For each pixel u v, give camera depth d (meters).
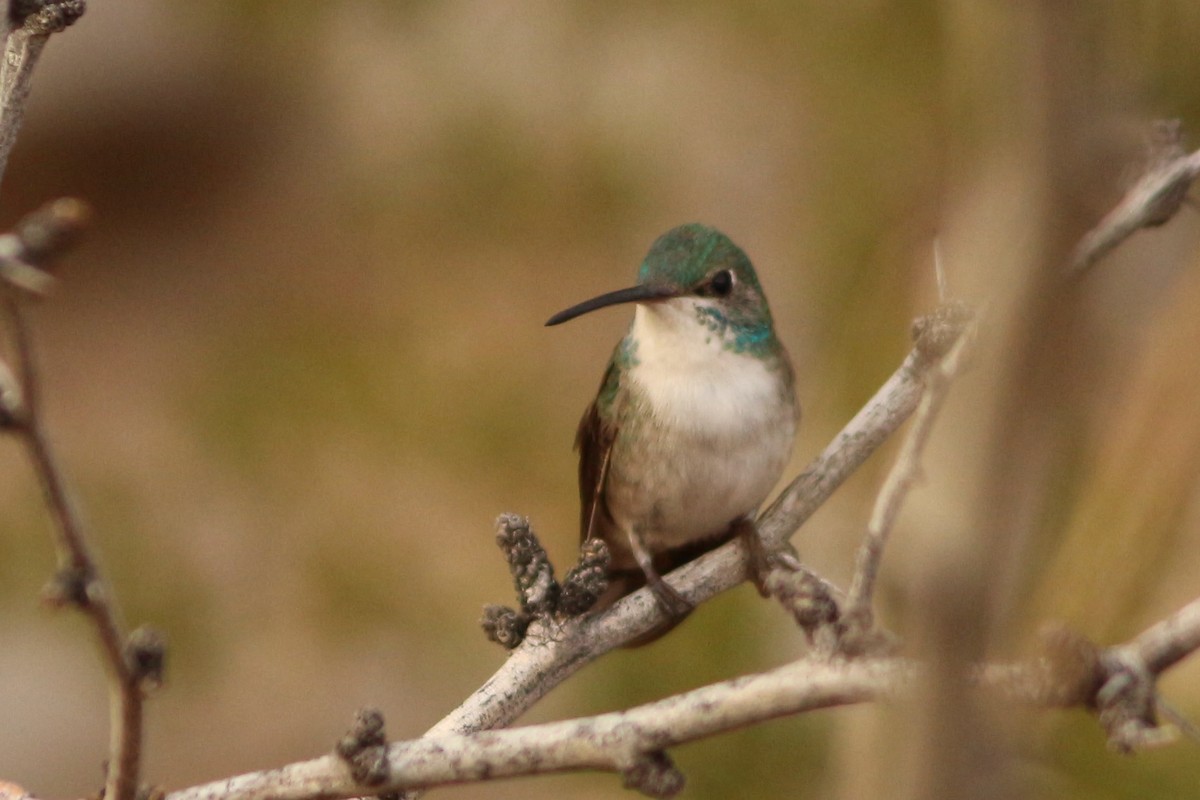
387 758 4.22
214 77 19.14
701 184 15.12
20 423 2.96
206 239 18.92
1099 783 6.04
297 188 18.75
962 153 2.64
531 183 16.08
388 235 17.23
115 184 19.52
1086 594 6.45
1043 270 2.36
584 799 10.94
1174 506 6.48
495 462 14.94
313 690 13.35
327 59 17.41
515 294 16.25
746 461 7.36
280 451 15.24
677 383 7.34
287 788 4.28
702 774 8.11
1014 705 3.23
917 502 2.56
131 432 16.06
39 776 13.31
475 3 16.02
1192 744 6.13
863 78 12.22
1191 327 6.82
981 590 2.47
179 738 13.12
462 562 14.09
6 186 19.62
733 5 14.15
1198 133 6.82
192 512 14.67
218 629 13.67
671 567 7.97
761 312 7.54
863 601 3.63
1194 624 3.44
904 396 6.15
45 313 18.52
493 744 4.16
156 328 17.91
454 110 16.11
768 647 9.12
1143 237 7.59
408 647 13.56
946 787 2.61
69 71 19.30
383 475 14.91
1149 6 6.08
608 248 16.19
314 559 14.02
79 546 3.18
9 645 13.89
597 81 15.57
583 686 9.27
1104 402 6.74
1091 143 2.34
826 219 12.22
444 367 15.95
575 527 14.23
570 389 15.45
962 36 2.60
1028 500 3.27
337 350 16.14
